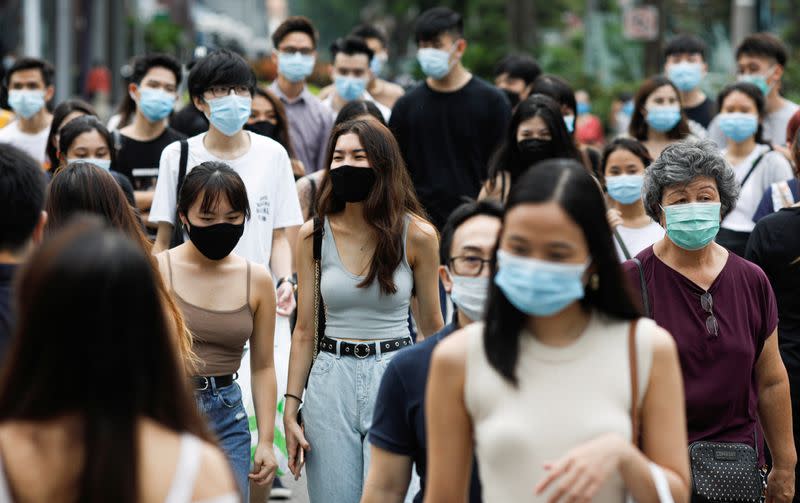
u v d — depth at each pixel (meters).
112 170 7.72
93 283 2.85
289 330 7.07
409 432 4.31
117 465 2.83
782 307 6.18
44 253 2.89
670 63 11.55
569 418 3.48
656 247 5.50
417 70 27.31
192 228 5.59
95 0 33.34
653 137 9.91
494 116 9.14
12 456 2.88
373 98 12.72
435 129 9.20
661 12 24.06
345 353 5.80
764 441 5.95
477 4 42.28
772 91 10.61
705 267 5.39
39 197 3.66
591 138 18.88
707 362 5.26
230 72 7.17
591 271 3.55
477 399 3.55
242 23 83.06
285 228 7.51
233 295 5.73
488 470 3.54
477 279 4.32
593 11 32.16
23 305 2.89
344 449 5.73
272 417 5.87
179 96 10.88
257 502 6.38
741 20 20.83
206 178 5.57
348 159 5.71
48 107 11.72
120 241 2.92
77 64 32.56
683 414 3.62
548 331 3.55
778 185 7.77
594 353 3.54
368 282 5.74
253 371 5.92
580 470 3.32
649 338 3.57
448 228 4.44
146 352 2.92
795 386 6.12
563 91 9.10
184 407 3.01
